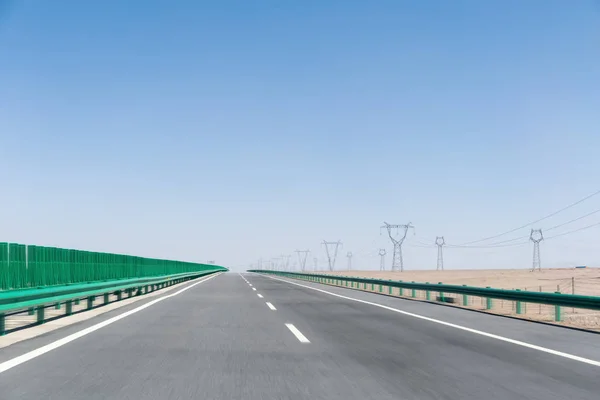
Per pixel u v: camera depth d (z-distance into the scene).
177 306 19.00
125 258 29.02
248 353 9.02
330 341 10.45
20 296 11.30
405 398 6.10
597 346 9.98
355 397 6.13
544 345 10.08
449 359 8.55
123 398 6.04
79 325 12.91
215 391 6.38
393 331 12.07
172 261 48.34
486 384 6.80
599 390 6.52
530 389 6.55
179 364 8.02
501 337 11.17
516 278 78.81
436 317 15.47
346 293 28.80
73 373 7.34
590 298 13.34
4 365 7.86
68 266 19.48
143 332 11.62
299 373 7.42
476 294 19.56
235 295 26.08
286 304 20.11
